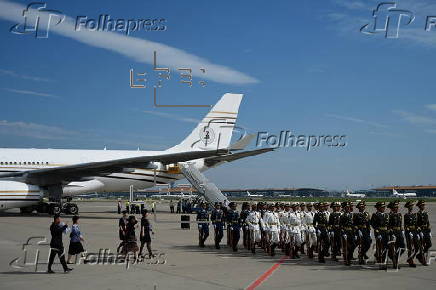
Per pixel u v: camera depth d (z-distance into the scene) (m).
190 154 32.16
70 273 11.78
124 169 33.75
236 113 41.06
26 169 33.94
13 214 36.03
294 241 15.22
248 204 17.75
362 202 13.92
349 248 13.66
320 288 10.20
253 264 13.81
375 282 11.00
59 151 35.94
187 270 12.51
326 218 14.44
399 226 13.41
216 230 17.55
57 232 11.73
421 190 196.12
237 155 35.75
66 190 35.84
